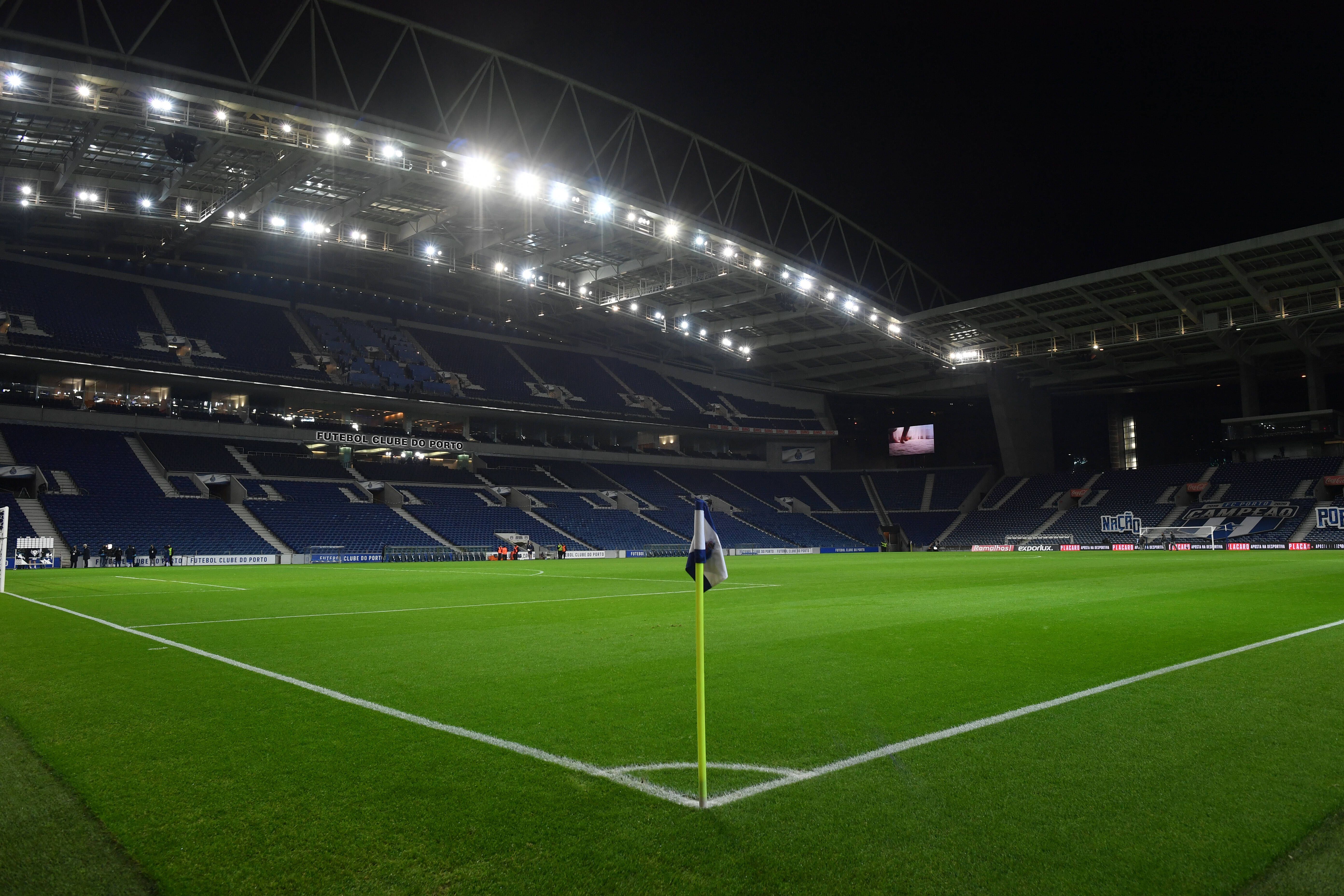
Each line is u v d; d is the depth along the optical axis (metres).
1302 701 6.61
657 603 16.27
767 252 41.91
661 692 7.18
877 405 72.25
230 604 16.64
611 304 49.88
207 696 7.20
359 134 28.67
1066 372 60.50
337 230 38.19
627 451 63.97
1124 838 3.87
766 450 71.25
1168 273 40.12
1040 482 61.91
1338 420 51.62
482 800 4.46
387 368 52.84
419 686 7.57
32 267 45.53
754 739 5.58
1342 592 16.81
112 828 4.12
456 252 42.22
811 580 23.34
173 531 38.78
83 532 36.59
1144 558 37.44
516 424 60.22
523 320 59.31
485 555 45.28
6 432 39.81
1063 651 9.27
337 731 5.92
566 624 12.51
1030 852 3.73
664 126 41.50
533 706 6.69
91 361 41.22
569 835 3.97
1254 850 3.73
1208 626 11.36
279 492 45.00
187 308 49.69
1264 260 38.16
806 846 3.82
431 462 56.91
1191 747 5.30
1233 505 52.44
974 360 54.59
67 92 24.56
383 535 44.03
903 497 68.06
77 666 8.81
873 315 49.41
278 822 4.18
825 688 7.23
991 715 6.18
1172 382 60.88
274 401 50.03
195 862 3.73
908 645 9.80
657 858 3.70
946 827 4.02
